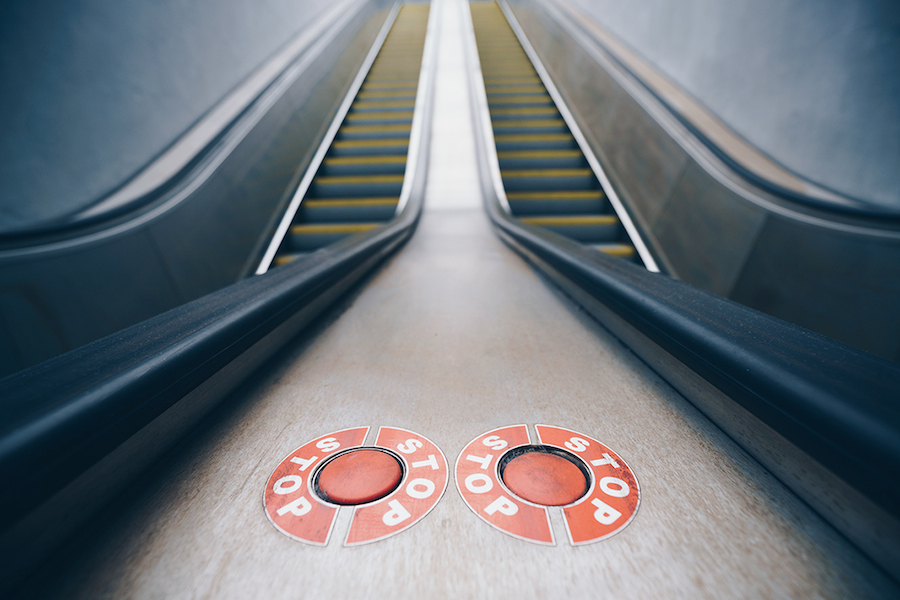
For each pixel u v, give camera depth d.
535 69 9.73
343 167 6.73
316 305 2.07
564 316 2.08
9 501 0.54
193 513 0.80
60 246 2.74
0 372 2.49
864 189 3.53
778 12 4.30
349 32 9.79
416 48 11.51
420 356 1.60
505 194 5.89
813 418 0.67
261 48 6.77
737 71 4.82
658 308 1.24
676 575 0.67
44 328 2.65
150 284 3.33
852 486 0.61
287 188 5.71
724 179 4.16
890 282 2.94
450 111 8.45
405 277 2.96
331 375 1.44
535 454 0.99
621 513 0.80
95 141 3.71
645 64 6.56
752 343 0.89
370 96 9.00
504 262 3.43
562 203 5.96
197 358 0.98
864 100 3.54
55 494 0.61
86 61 3.71
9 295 2.51
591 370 1.45
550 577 0.67
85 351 0.89
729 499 0.83
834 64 3.76
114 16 4.01
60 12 3.54
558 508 0.82
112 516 0.78
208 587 0.65
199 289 3.85
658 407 1.19
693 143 4.73
